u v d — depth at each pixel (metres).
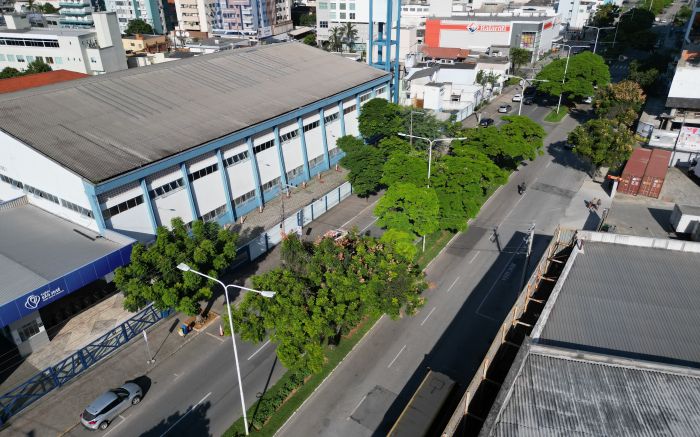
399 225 49.84
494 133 69.81
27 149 51.56
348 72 87.31
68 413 36.56
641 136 86.50
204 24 186.75
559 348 29.42
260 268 54.47
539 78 108.56
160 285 39.19
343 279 36.31
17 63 131.62
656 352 30.28
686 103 82.94
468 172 56.12
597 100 93.88
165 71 72.00
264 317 34.81
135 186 51.34
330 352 41.66
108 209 49.12
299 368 39.22
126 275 40.06
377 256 39.78
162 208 54.62
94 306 48.78
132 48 162.88
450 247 57.69
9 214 54.69
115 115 58.28
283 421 35.44
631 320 33.09
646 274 38.38
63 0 160.50
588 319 33.25
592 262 40.19
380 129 74.88
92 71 129.38
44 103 57.28
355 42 161.50
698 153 76.69
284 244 40.88
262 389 38.25
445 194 55.84
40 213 54.88
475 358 41.09
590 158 70.81
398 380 39.06
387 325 45.03
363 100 86.00
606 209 65.31
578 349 30.47
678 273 38.50
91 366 40.94
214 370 40.41
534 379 27.91
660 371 28.39
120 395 36.47
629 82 92.44
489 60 130.62
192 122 60.75
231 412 36.38
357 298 36.53
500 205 67.62
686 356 29.97
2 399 37.25
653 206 66.75
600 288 36.62
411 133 73.81
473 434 29.48
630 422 25.05
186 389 38.59
